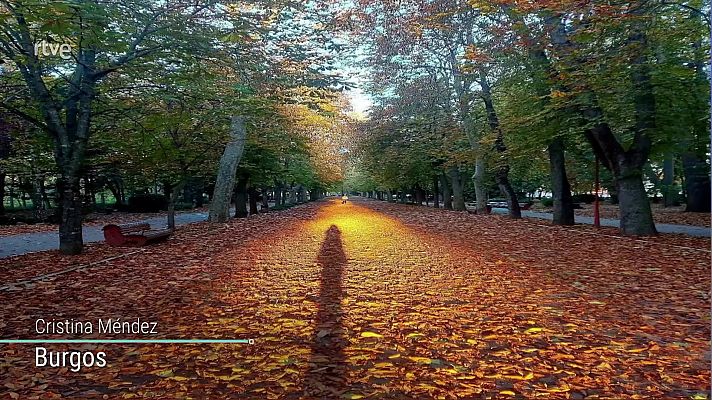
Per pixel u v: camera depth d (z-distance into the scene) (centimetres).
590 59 1096
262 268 1000
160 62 1203
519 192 6228
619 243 1311
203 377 424
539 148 1931
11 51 1073
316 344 508
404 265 1016
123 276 932
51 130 1235
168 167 2078
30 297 752
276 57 1334
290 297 727
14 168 2192
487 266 992
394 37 2375
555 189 2061
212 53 1147
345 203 6203
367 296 726
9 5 797
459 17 1862
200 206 5216
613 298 701
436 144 3253
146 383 414
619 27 1098
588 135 1602
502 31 1237
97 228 2377
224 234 1812
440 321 587
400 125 3672
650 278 841
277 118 2189
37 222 2730
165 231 1608
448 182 4400
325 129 4006
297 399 379
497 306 660
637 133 1455
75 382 418
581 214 3156
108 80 1383
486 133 2514
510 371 428
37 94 1205
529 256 1128
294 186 5678
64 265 1073
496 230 1817
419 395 383
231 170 2384
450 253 1201
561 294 730
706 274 863
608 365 439
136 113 1480
